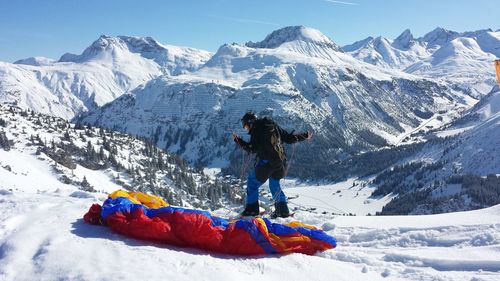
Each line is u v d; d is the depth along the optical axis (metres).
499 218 7.20
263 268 5.76
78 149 142.88
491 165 169.88
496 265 5.64
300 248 6.49
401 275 5.73
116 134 179.50
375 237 7.21
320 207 166.25
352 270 5.89
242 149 7.98
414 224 7.41
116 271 5.14
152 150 165.25
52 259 5.43
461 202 134.88
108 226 6.76
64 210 7.67
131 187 124.94
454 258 5.91
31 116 172.75
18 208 7.73
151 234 6.25
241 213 8.03
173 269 5.35
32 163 120.81
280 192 8.21
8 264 5.39
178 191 129.00
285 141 8.20
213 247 6.20
